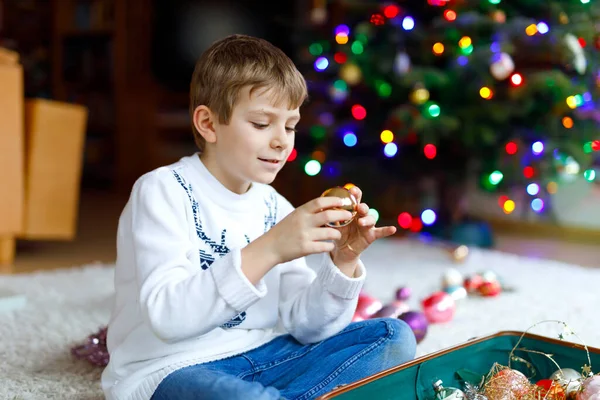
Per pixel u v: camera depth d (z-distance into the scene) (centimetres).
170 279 81
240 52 89
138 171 462
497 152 252
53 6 474
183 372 81
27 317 152
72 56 476
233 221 93
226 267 78
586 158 238
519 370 101
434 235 286
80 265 229
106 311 158
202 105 90
